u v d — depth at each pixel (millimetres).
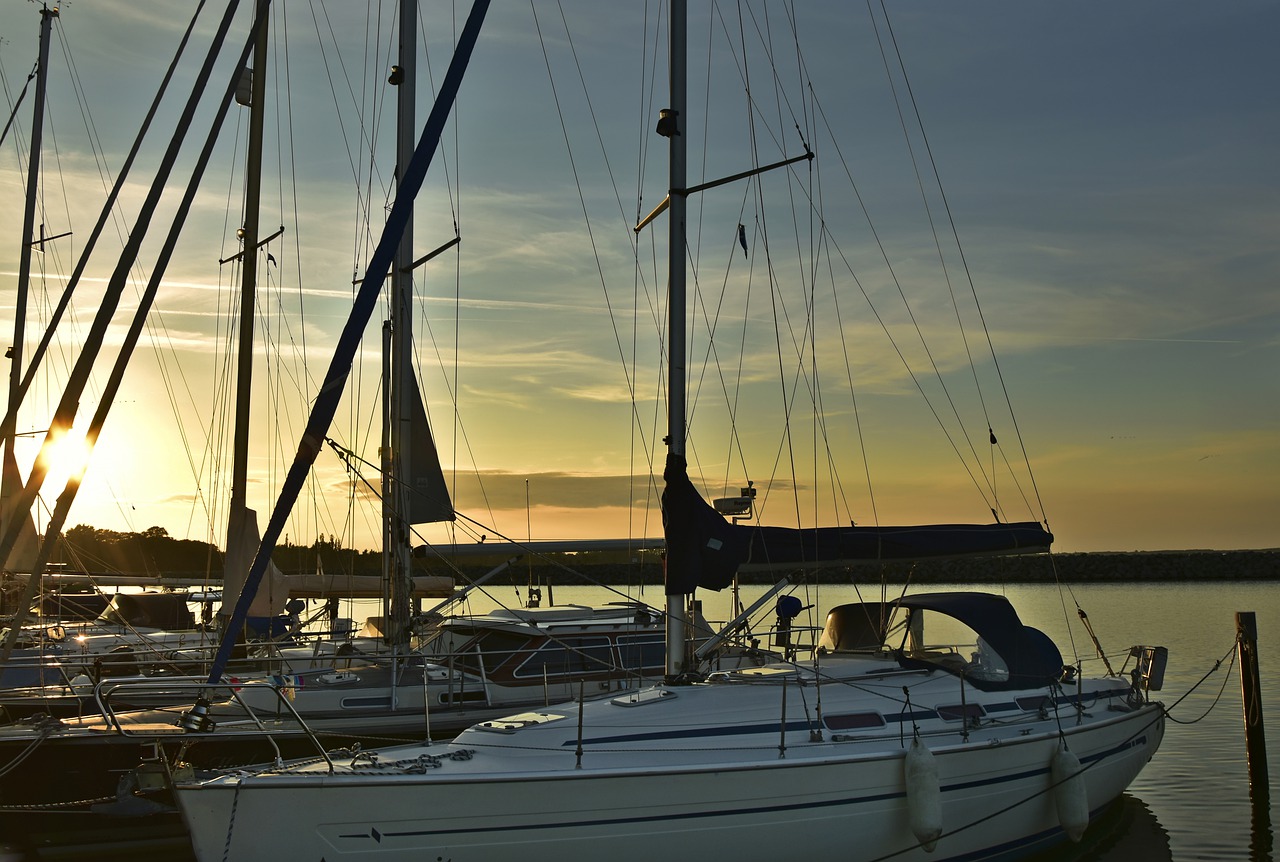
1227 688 18328
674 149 9195
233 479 11703
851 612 10734
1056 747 9031
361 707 10602
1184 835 10398
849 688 8906
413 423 13078
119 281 8578
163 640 15734
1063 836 9281
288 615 16641
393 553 12656
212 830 6840
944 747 8250
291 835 6910
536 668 11367
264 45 12719
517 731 8031
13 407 11133
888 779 7957
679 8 9289
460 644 12273
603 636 11820
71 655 11953
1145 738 10508
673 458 8953
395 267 13141
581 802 7211
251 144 12531
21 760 8961
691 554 8828
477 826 7070
